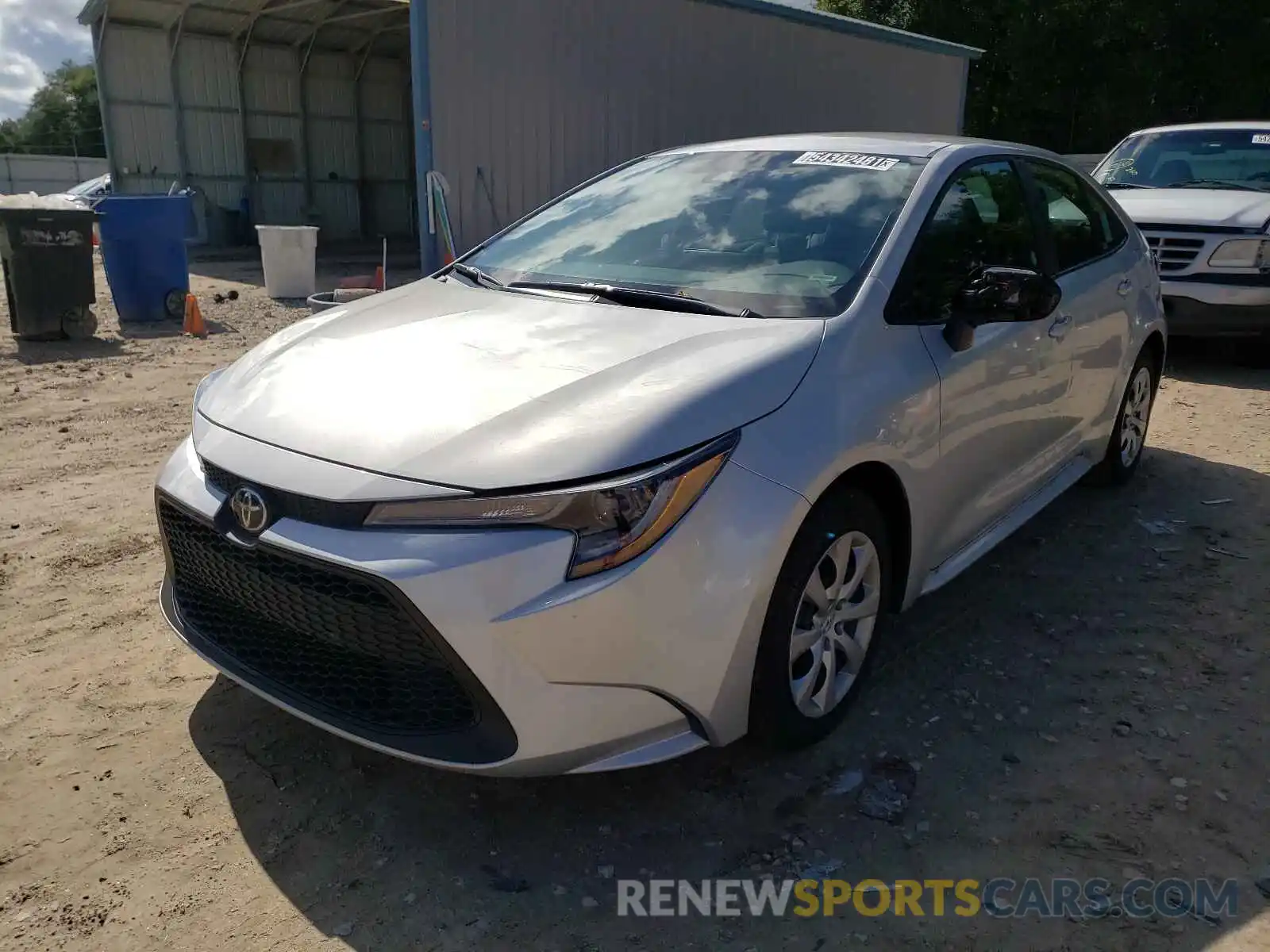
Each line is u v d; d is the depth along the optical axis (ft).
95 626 11.61
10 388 22.88
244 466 8.05
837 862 8.02
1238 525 14.79
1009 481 11.83
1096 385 13.78
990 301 9.82
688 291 10.14
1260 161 26.35
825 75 42.50
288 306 36.60
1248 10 71.46
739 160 12.46
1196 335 24.00
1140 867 7.90
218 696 10.27
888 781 8.96
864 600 9.48
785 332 9.00
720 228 11.22
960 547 11.10
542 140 34.09
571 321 9.64
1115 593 12.64
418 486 7.32
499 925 7.39
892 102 46.24
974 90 79.82
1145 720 9.88
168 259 32.50
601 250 11.54
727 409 7.98
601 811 8.63
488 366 8.66
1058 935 7.25
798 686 8.81
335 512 7.47
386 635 7.38
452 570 7.08
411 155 76.74
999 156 12.56
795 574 8.27
